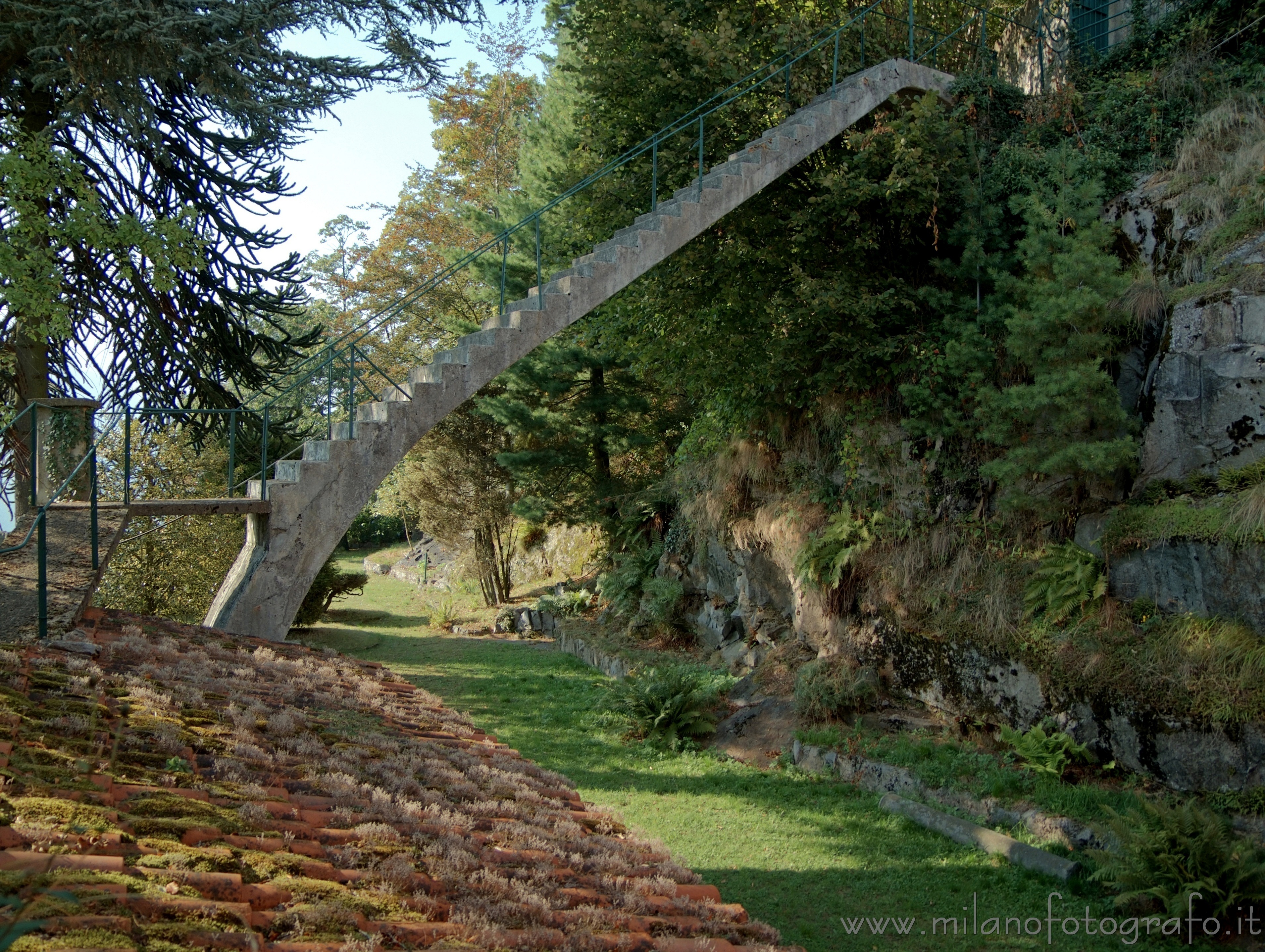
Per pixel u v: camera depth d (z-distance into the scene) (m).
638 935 3.45
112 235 9.55
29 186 9.07
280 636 8.51
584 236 14.41
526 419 20.78
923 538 12.06
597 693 15.84
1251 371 9.02
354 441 8.93
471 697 16.23
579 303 10.06
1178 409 9.57
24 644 5.32
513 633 22.91
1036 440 10.27
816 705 12.16
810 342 13.38
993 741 10.49
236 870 2.98
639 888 4.12
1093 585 9.73
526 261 20.41
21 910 1.89
